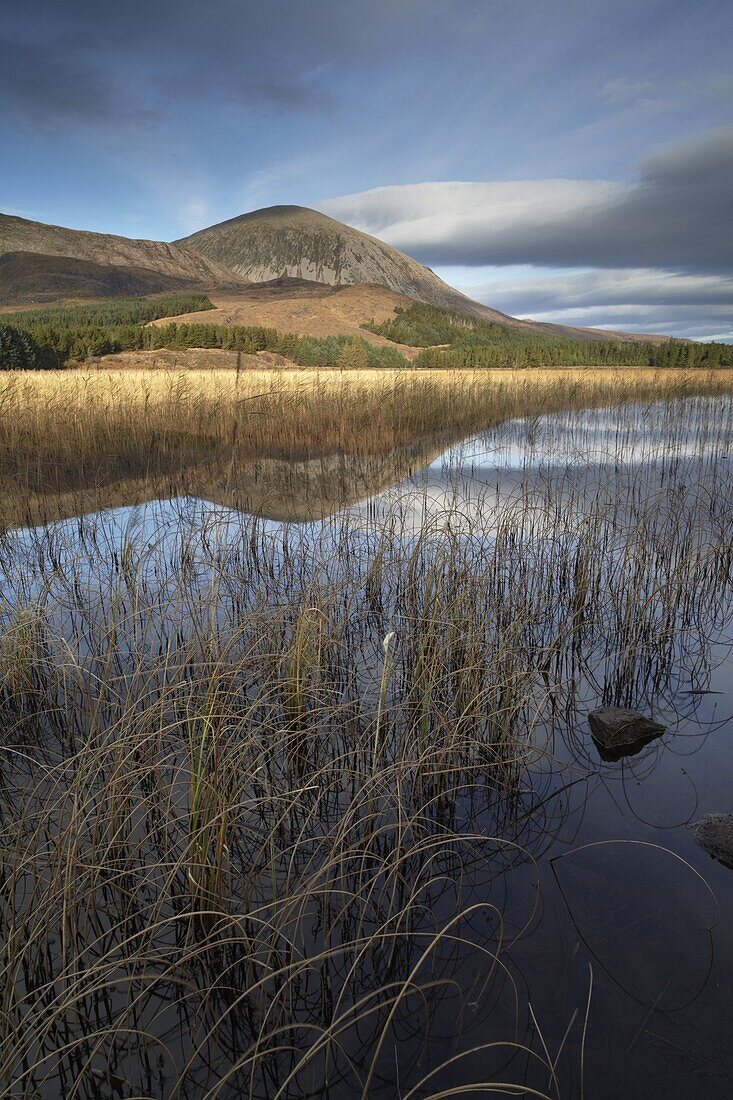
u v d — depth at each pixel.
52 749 3.06
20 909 2.08
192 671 3.45
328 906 2.06
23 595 4.70
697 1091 1.57
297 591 4.66
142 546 5.93
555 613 4.67
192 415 12.28
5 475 8.54
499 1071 1.64
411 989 1.86
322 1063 1.68
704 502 7.46
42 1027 1.54
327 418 13.12
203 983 1.89
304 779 2.76
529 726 3.20
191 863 1.97
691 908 2.13
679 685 3.71
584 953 1.97
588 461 9.84
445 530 4.90
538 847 2.43
